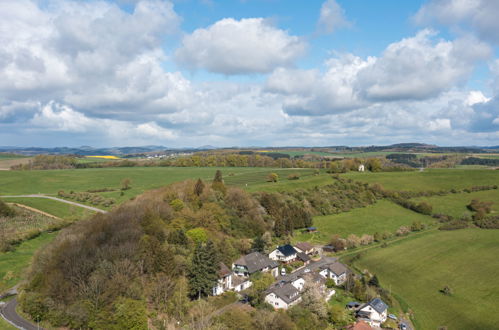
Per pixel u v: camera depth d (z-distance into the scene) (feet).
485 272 346.95
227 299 267.80
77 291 221.46
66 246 255.91
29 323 212.02
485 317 266.98
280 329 215.31
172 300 235.81
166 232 306.96
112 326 201.36
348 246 421.18
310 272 317.01
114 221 294.05
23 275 271.28
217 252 289.94
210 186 456.04
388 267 361.71
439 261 376.27
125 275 233.14
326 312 251.39
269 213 456.04
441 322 261.44
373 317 253.44
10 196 486.38
